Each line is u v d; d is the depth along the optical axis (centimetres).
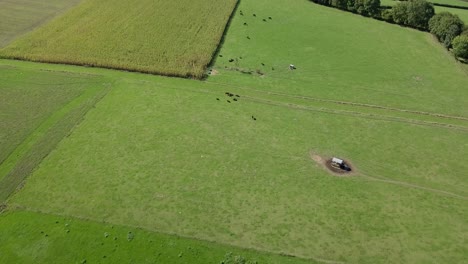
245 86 7588
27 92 7025
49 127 6225
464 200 5347
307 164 5803
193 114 6669
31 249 4444
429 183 5600
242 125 6488
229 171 5600
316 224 4903
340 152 6066
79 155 5731
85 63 7950
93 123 6353
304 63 8506
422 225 4959
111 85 7338
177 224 4809
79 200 5059
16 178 5328
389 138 6406
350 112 6981
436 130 6644
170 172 5525
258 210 5047
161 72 7775
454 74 8362
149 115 6588
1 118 6359
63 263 4309
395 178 5662
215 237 4672
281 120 6662
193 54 8481
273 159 5853
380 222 4969
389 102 7356
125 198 5112
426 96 7594
